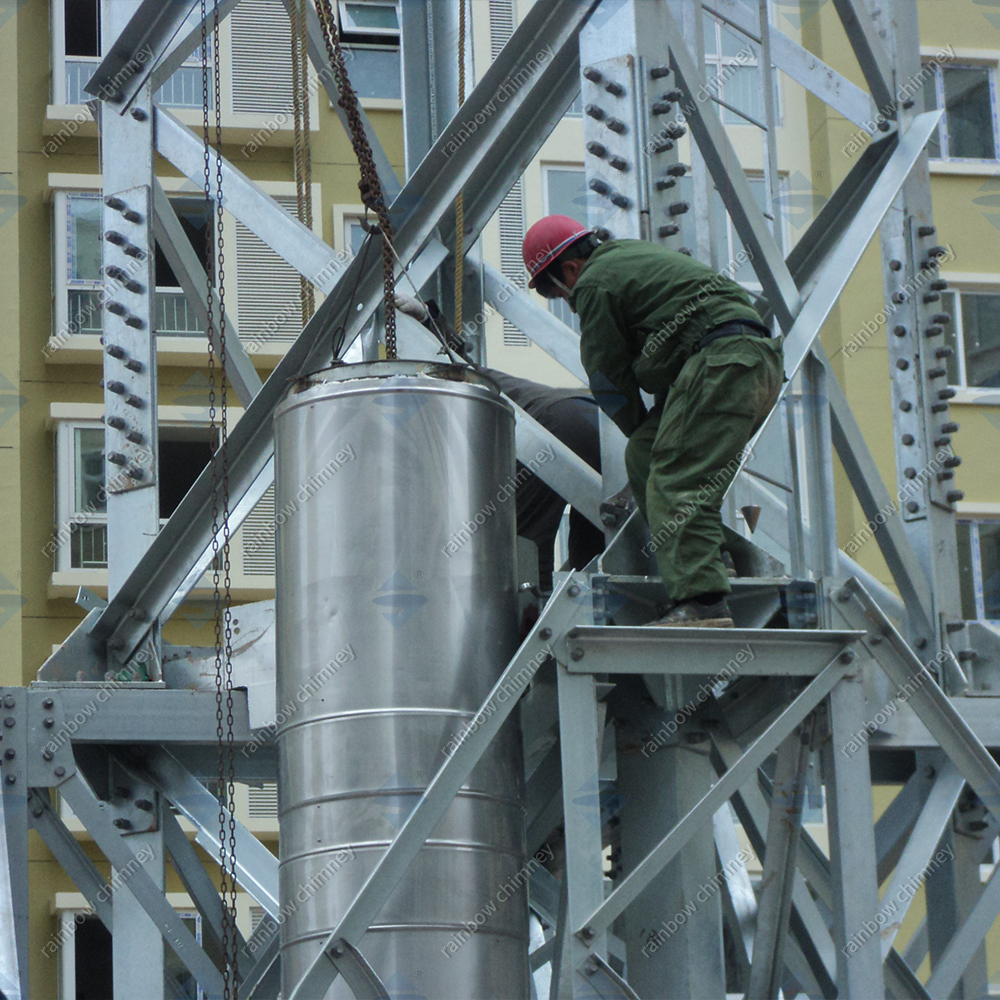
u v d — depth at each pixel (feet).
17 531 231.50
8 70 245.24
